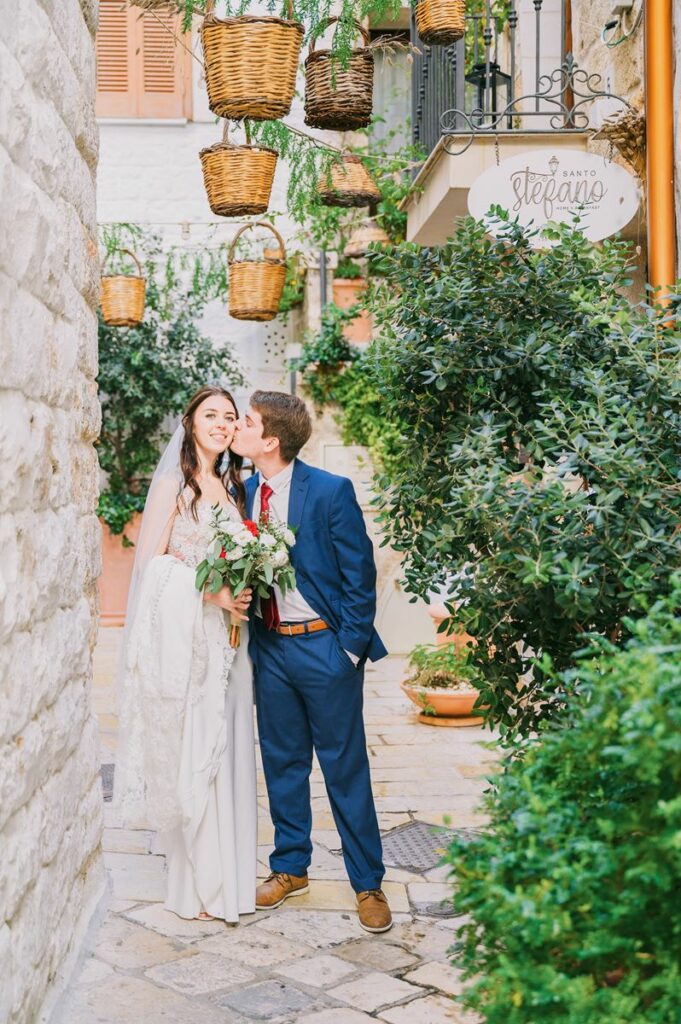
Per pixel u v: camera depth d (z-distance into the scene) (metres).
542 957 1.71
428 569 3.40
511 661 3.09
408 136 9.47
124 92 10.14
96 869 3.50
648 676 1.65
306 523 3.47
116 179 10.18
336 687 3.43
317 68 4.21
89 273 3.38
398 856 4.03
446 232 6.16
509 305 3.25
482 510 2.70
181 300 10.00
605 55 5.18
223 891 3.40
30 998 2.44
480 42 7.63
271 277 7.20
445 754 5.54
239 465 3.75
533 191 4.11
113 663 8.00
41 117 2.57
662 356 2.90
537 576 2.56
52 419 2.77
